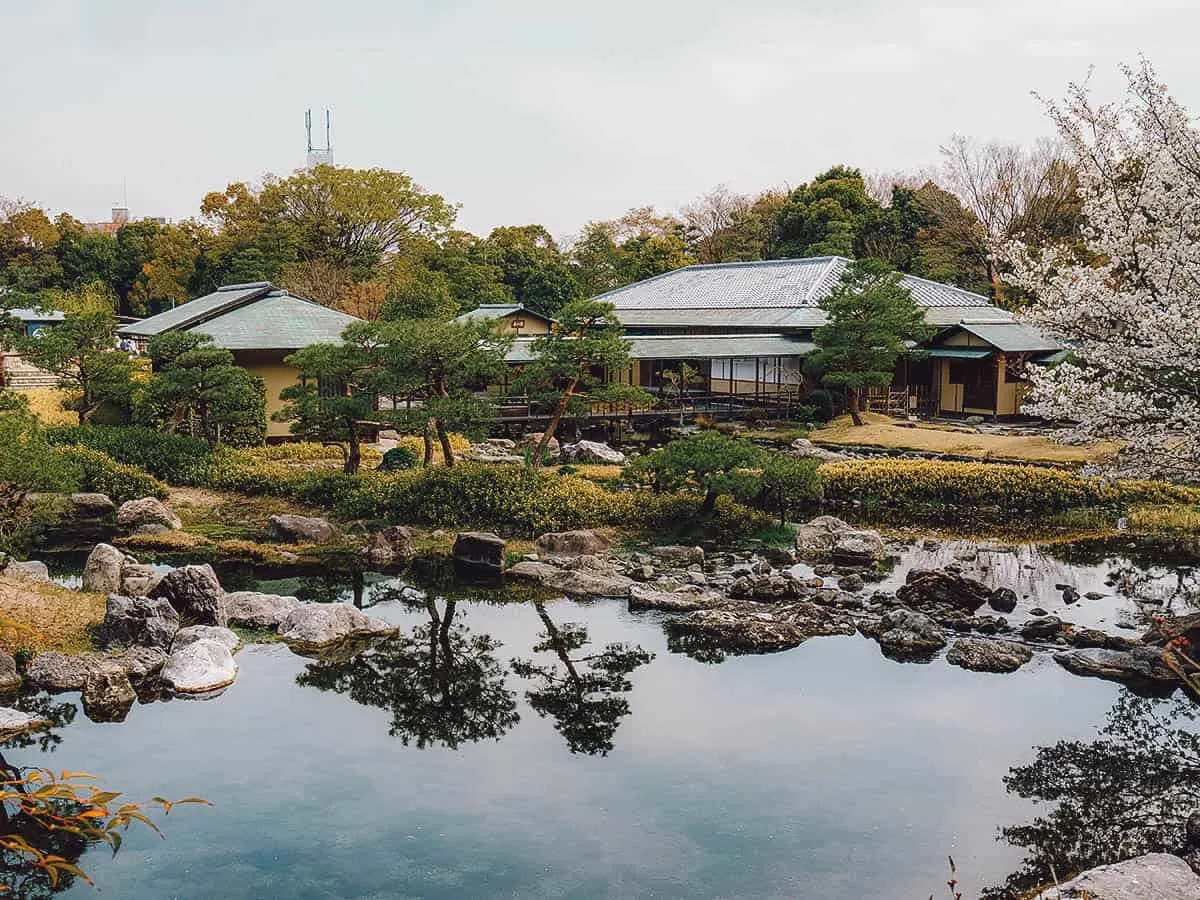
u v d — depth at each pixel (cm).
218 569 1923
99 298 5762
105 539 2125
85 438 2772
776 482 2183
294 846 920
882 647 1472
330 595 1769
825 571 1898
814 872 873
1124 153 1293
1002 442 3170
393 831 950
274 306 3381
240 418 2919
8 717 1165
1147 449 1277
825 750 1120
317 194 6141
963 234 5425
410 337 2192
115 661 1327
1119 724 1184
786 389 4053
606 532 2156
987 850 909
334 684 1345
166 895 838
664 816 975
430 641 1530
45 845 917
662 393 4047
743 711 1237
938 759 1095
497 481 2298
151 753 1112
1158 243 1288
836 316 3619
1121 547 2088
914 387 4184
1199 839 903
